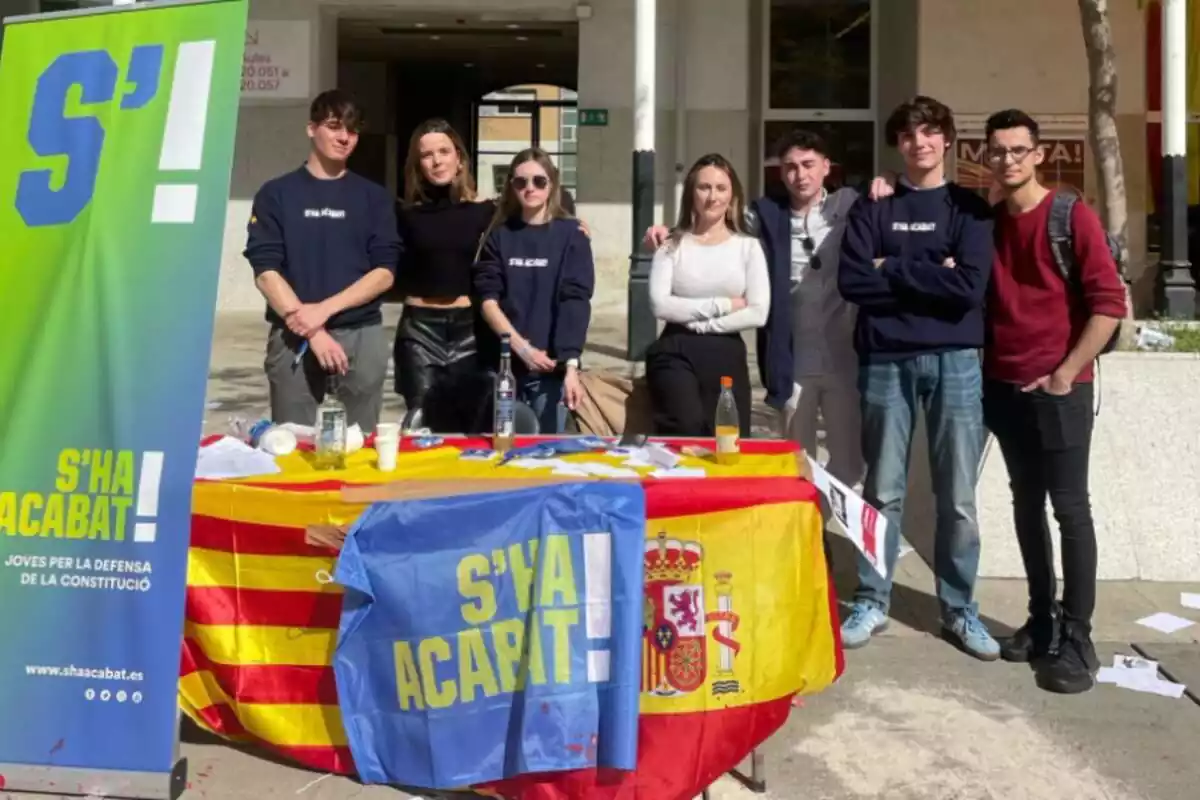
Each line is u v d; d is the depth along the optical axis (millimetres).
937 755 3445
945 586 4328
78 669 3029
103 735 3016
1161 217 10133
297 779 3277
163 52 3078
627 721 3010
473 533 3125
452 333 4855
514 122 31219
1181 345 6488
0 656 3053
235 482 3342
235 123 3027
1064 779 3297
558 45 17312
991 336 4074
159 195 3043
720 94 13547
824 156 4543
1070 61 12852
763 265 4371
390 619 3145
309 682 3287
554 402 4711
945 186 4137
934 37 12883
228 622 3318
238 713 3324
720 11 13430
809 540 3279
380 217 4438
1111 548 5121
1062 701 3828
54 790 3029
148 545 2998
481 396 4770
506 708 3119
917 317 4121
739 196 4430
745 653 3203
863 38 14398
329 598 3254
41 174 3131
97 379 3047
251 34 13734
